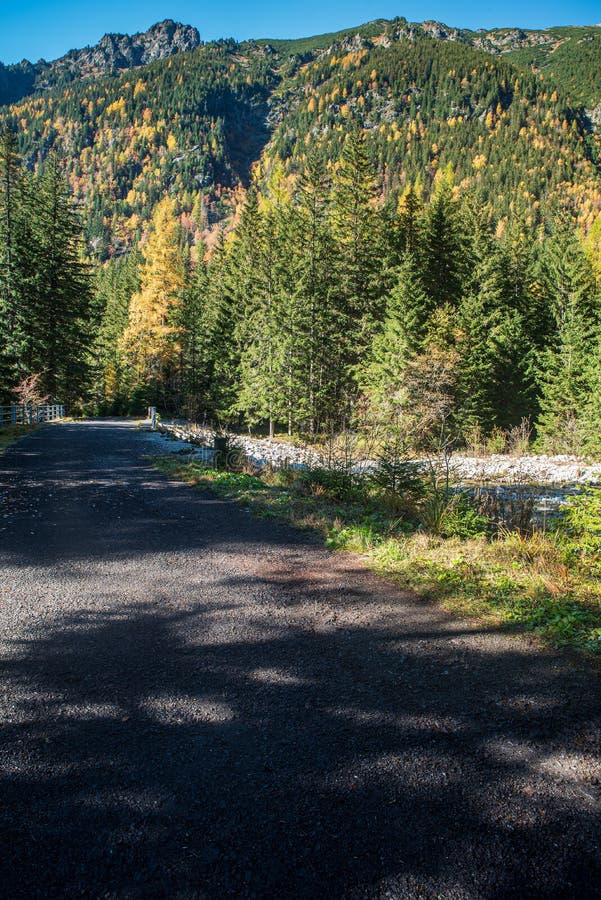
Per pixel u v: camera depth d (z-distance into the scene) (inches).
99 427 1135.6
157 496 385.4
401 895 73.0
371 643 154.9
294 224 1504.7
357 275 1381.6
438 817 87.0
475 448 959.0
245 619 173.2
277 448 925.2
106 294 3137.3
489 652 148.2
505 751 104.3
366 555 243.9
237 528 296.2
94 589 200.4
